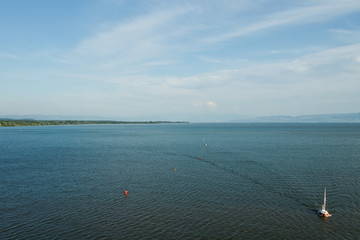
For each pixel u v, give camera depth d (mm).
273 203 39250
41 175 57375
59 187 48125
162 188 47188
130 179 53750
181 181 51906
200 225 32156
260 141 135625
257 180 52094
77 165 69250
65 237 29469
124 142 136625
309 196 42344
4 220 33781
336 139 146250
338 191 44750
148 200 40906
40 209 37438
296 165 66750
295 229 31156
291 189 46062
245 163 70250
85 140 150000
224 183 50219
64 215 35344
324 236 29562
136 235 29828
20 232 30625
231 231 30656
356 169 61438
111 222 33156
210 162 72500
